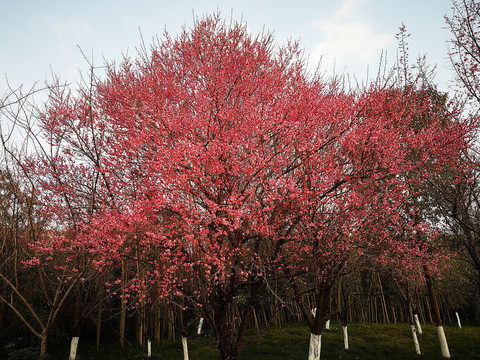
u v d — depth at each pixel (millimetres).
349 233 8672
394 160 8570
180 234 7195
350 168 8445
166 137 8023
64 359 15492
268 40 10477
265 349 18750
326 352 17859
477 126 9336
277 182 7078
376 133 8281
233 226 6629
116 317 21781
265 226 7148
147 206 7008
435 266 14047
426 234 10945
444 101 10453
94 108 9531
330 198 8180
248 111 8148
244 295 19938
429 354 17125
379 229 9312
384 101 9875
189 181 7195
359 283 24672
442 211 10242
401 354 17453
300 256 8820
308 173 8117
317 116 8586
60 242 8289
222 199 7500
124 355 17078
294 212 8172
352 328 24422
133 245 8461
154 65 10086
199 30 10164
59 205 9641
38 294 14945
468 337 21375
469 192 9859
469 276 15633
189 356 16812
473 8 8188
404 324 26484
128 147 8320
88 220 8773
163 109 8219
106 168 8391
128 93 9156
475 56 8289
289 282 9398
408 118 10250
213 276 7191
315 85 10141
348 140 8180
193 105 8898
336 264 9250
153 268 8531
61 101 9625
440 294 25625
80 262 10234
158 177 7238
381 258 9828
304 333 22609
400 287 18516
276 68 10031
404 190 9000
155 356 16266
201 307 7785
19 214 10469
